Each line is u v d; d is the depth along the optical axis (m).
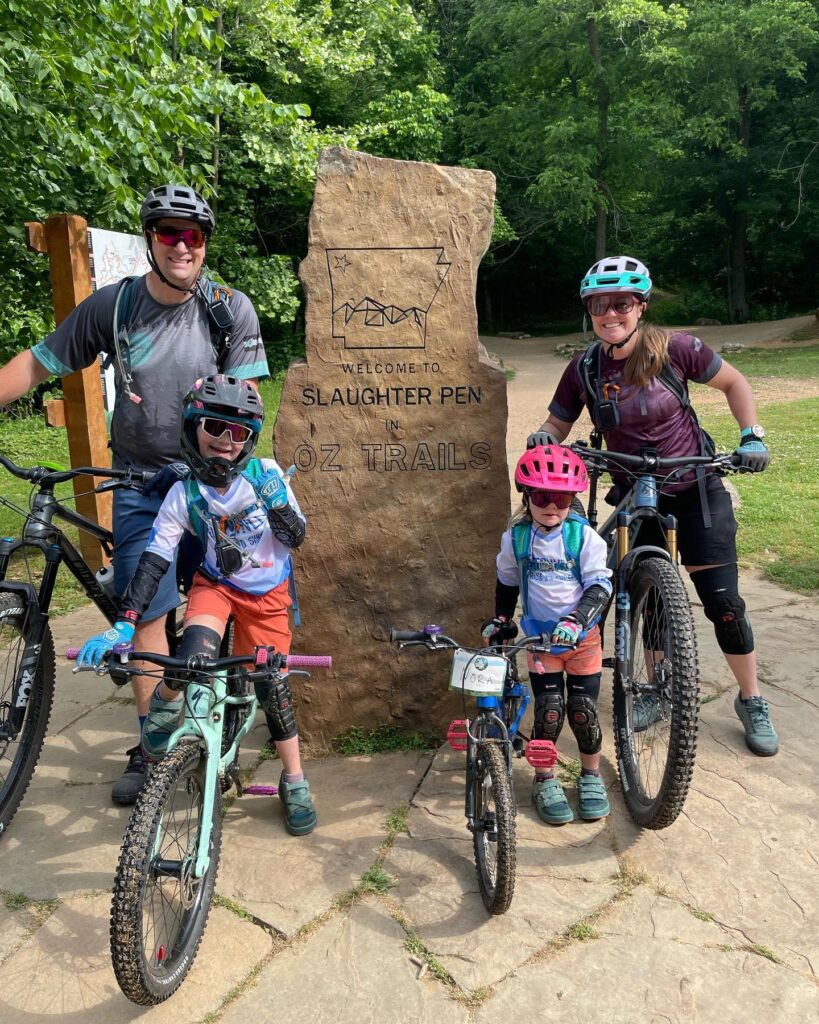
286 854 2.95
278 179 17.17
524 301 40.78
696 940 2.49
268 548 2.92
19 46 5.57
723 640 3.49
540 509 2.90
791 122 30.50
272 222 22.64
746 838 2.94
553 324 39.00
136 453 3.27
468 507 3.61
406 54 24.70
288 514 2.83
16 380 3.17
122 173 6.92
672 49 23.45
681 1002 2.27
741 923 2.55
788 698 3.91
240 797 3.32
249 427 2.66
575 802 3.20
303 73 19.59
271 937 2.57
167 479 3.07
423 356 3.53
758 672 4.18
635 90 26.58
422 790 3.33
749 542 6.23
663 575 2.98
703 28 24.28
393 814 3.17
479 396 3.55
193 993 2.36
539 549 2.99
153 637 3.19
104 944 2.56
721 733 3.62
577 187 25.45
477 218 3.47
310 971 2.43
